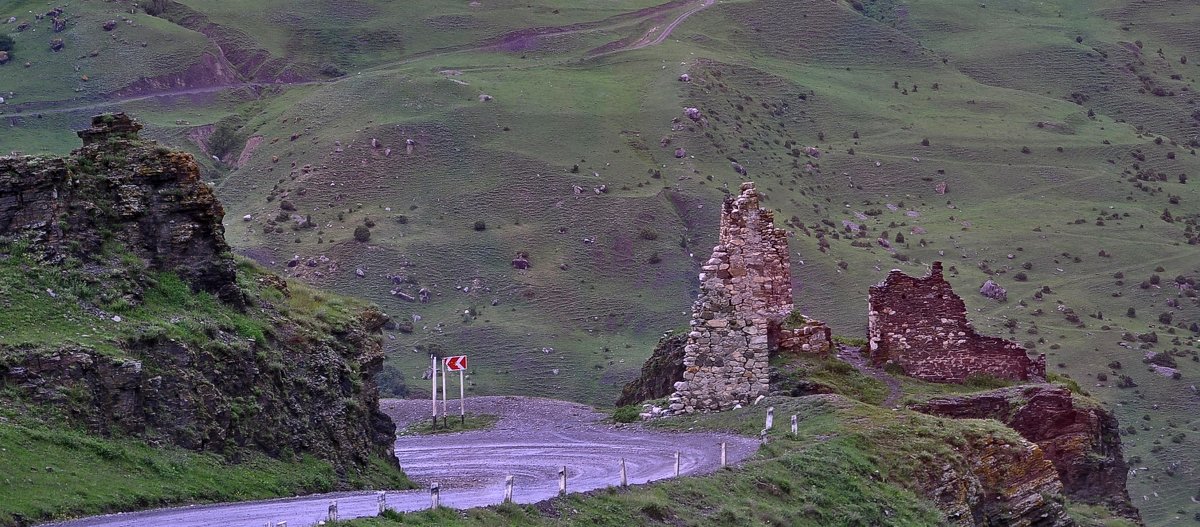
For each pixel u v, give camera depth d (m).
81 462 26.23
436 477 36.38
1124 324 170.88
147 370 29.28
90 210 32.12
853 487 35.97
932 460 39.56
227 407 30.42
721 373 48.56
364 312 38.72
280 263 174.12
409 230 186.00
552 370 140.00
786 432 40.97
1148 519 106.69
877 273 177.75
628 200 195.75
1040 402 49.41
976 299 180.25
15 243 30.81
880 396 48.88
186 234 33.22
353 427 34.44
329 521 23.16
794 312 50.78
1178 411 138.50
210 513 25.00
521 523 26.05
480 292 166.00
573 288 168.25
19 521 22.55
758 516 31.75
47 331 28.81
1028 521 41.38
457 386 130.00
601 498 28.86
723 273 49.19
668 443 43.16
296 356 34.16
